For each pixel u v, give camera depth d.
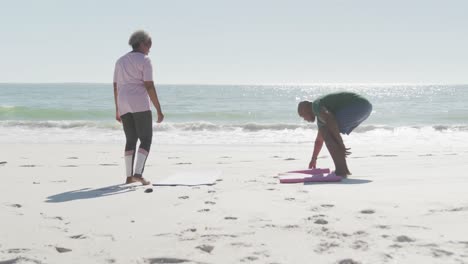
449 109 32.53
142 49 5.28
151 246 2.67
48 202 4.07
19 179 5.65
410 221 3.03
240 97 62.72
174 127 16.53
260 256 2.45
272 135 14.39
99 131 15.62
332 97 5.27
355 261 2.31
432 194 3.88
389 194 3.96
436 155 7.80
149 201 4.05
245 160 7.95
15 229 3.12
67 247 2.68
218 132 15.44
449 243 2.54
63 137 13.71
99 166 7.13
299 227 2.99
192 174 5.69
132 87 5.17
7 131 15.38
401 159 7.10
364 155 8.21
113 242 2.78
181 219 3.32
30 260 2.45
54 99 51.38
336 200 3.80
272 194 4.22
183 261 2.41
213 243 2.70
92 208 3.79
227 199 4.04
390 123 22.06
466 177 4.85
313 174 5.47
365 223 3.02
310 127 16.55
